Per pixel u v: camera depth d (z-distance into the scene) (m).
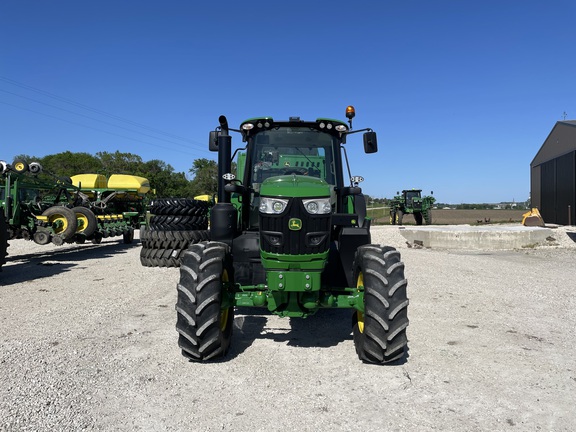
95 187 17.02
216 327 4.18
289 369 4.14
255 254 5.10
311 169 5.67
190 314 4.12
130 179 17.88
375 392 3.64
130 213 17.22
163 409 3.31
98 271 9.77
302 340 5.06
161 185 60.53
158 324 5.54
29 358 4.25
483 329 5.52
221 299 4.27
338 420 3.18
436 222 33.25
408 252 14.67
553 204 27.16
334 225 4.89
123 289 7.71
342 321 5.91
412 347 4.80
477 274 10.01
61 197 14.20
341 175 5.64
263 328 5.56
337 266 5.01
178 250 10.45
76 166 61.59
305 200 4.12
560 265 11.70
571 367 4.22
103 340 4.87
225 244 4.70
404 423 3.14
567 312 6.43
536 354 4.59
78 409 3.28
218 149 5.05
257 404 3.42
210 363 4.27
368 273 4.13
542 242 16.73
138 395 3.54
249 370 4.11
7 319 5.65
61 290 7.57
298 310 4.38
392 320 4.08
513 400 3.51
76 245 16.22
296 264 4.14
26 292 7.38
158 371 4.04
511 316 6.18
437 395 3.59
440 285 8.54
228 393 3.60
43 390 3.56
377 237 17.52
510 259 13.06
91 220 12.84
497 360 4.40
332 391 3.66
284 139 5.66
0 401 3.36
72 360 4.23
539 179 29.86
